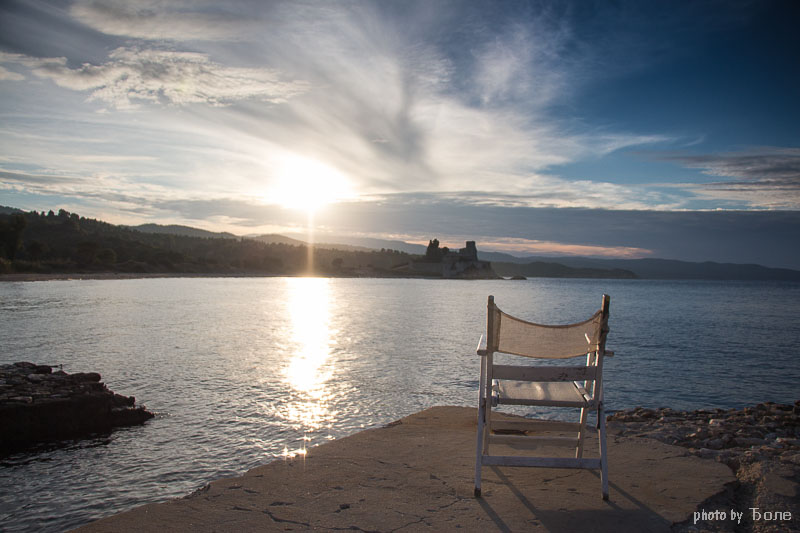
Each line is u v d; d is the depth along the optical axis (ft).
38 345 72.79
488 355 13.74
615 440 18.83
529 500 12.80
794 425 24.59
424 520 11.46
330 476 14.25
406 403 41.91
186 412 37.78
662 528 11.31
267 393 44.39
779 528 11.37
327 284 478.59
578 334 13.61
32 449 29.63
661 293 386.73
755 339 101.35
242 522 11.20
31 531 19.62
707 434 20.53
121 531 10.75
